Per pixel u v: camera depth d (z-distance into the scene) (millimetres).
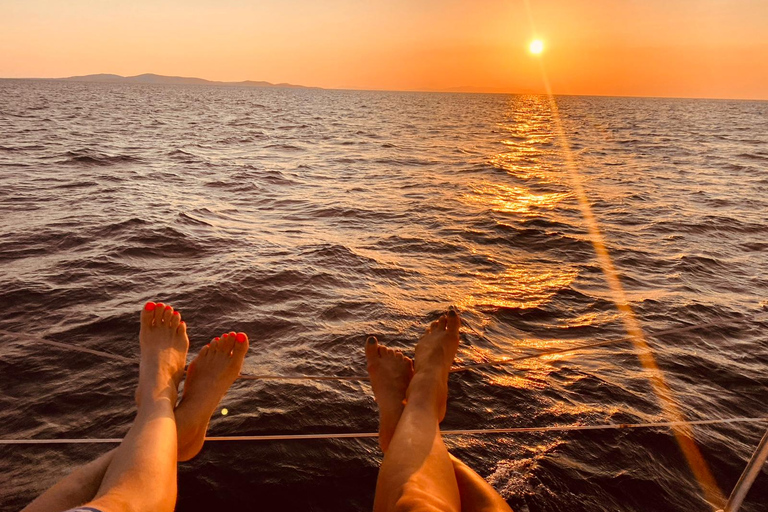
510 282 6086
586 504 2803
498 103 112188
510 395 3730
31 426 3240
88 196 9547
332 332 4621
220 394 2115
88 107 43125
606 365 4215
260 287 5520
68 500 1290
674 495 2887
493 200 11008
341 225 8508
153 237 7031
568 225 8812
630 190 12594
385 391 2205
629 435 3318
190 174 12789
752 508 2832
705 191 12539
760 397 3844
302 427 3324
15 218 7754
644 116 60875
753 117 64188
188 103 60250
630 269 6691
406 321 4910
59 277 5531
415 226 8516
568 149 22797
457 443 3211
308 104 70250
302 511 2695
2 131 20641
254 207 9633
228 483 2824
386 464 1462
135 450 1424
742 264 7016
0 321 4535
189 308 4938
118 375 3781
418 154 19234
